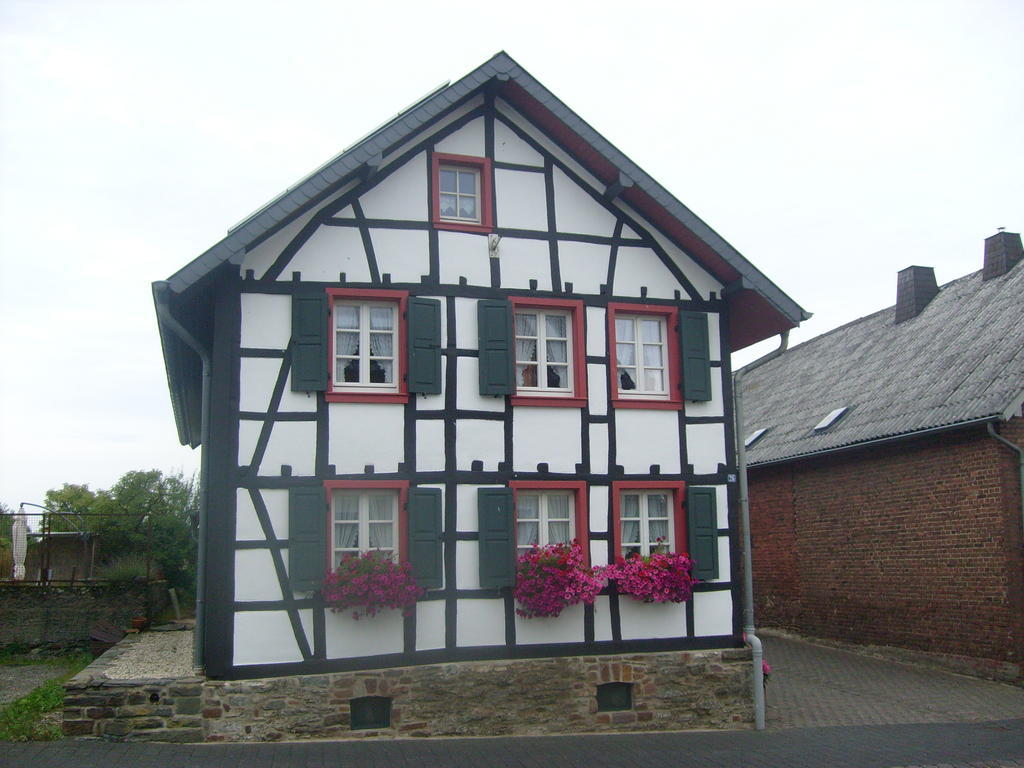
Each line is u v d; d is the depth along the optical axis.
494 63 11.54
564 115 11.66
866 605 17.22
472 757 9.52
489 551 11.02
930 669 15.46
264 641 10.17
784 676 15.30
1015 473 14.16
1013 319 16.22
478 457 11.24
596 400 11.82
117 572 18.14
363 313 11.20
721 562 11.99
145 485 30.89
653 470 11.89
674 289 12.40
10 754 9.02
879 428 16.67
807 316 12.15
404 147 11.59
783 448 19.66
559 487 11.48
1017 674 13.80
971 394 14.98
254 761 9.02
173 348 11.97
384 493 10.96
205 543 11.11
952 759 9.75
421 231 11.45
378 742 10.15
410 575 10.56
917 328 19.80
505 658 11.01
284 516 10.42
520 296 11.73
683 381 12.10
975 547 14.66
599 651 11.33
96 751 9.19
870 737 10.88
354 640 10.48
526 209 11.98
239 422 10.45
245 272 10.73
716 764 9.45
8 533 19.78
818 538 18.73
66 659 16.89
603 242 12.20
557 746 10.20
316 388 10.62
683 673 11.50
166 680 9.87
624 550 11.82
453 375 11.29
